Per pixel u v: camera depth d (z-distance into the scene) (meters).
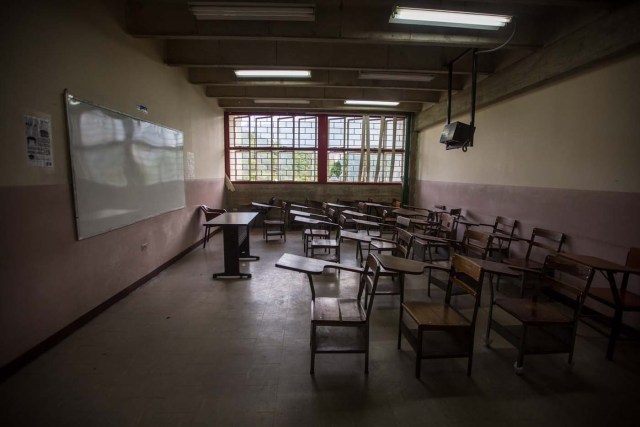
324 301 2.40
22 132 2.19
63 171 2.57
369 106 7.18
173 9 3.40
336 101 7.16
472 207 5.49
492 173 4.91
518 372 2.21
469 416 1.83
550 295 3.54
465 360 2.37
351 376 2.16
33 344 2.30
